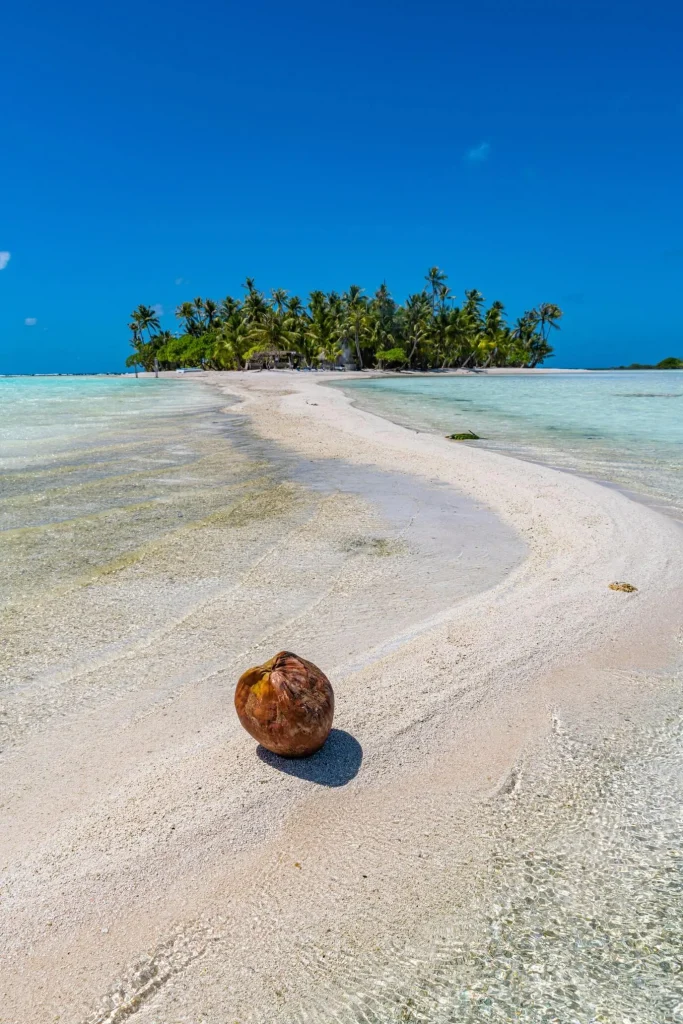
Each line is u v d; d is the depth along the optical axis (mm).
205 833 2572
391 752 3068
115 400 34156
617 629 4324
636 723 3289
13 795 2850
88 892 2299
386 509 8344
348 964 1990
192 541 6953
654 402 32406
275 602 5148
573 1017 1801
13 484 10172
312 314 95875
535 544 6574
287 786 2840
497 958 2000
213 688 3771
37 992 1935
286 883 2324
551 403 31516
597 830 2570
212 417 22375
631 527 6781
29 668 4062
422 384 58031
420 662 3941
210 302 111438
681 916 2154
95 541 6980
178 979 1961
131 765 3043
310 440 15422
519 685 3660
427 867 2385
